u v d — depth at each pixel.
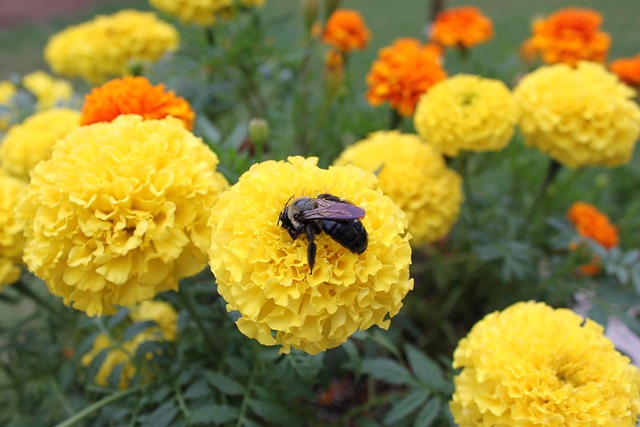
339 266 0.24
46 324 0.38
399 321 0.38
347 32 0.45
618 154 0.35
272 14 1.05
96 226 0.25
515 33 0.96
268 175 0.25
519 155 0.47
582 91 0.34
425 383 0.30
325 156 0.42
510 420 0.26
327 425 0.34
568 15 0.45
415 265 0.41
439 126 0.35
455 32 0.47
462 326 0.43
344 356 0.31
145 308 0.35
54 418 0.35
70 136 0.27
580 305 0.40
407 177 0.34
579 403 0.26
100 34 0.45
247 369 0.30
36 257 0.26
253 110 0.46
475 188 0.47
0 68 1.00
